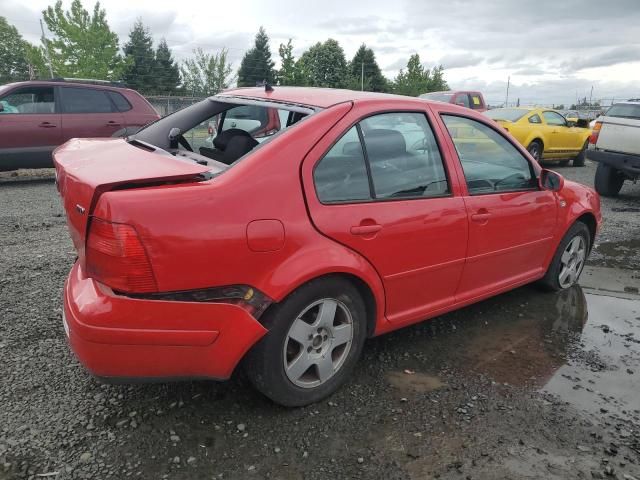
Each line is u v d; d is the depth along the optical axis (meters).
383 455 2.49
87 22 36.78
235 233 2.43
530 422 2.78
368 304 3.06
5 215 6.93
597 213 4.80
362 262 2.88
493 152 3.77
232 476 2.33
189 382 3.05
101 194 2.29
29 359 3.23
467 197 3.46
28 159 9.14
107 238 2.25
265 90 3.61
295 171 2.66
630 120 8.98
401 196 3.11
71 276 2.70
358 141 2.97
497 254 3.75
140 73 55.53
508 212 3.74
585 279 5.13
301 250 2.63
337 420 2.75
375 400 2.94
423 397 2.98
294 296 2.63
